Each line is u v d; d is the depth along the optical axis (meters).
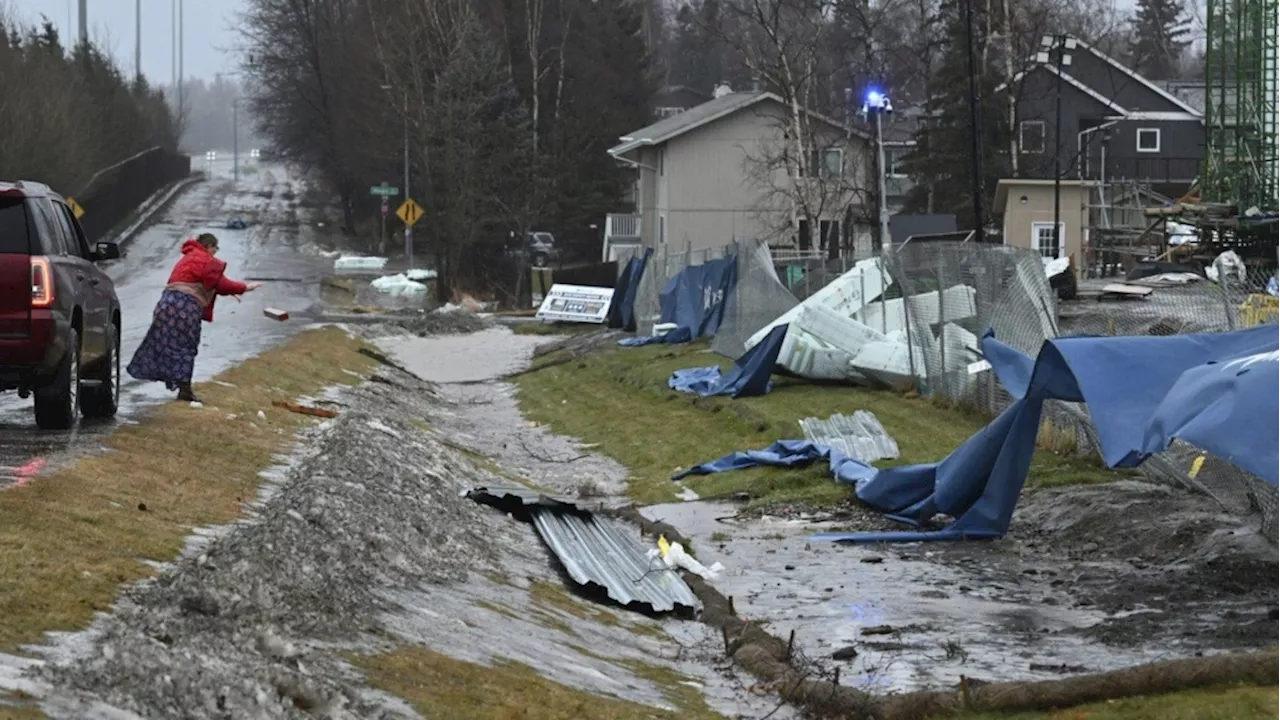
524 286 66.00
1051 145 64.19
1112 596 12.15
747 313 29.19
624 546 14.77
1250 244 48.00
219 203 117.62
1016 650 10.66
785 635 11.46
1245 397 10.30
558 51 79.75
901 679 9.98
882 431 19.69
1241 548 12.85
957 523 15.33
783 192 50.50
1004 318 19.45
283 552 10.05
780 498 17.64
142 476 11.96
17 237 13.45
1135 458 11.92
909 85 76.81
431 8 65.88
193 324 17.42
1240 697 8.15
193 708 6.59
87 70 92.94
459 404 30.66
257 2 100.88
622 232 74.06
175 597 8.34
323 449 15.84
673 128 63.59
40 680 6.31
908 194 65.75
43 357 13.45
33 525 9.23
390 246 87.81
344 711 7.27
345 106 90.19
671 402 25.41
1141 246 53.38
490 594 11.39
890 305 26.69
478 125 62.97
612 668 10.12
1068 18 74.75
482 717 7.93
